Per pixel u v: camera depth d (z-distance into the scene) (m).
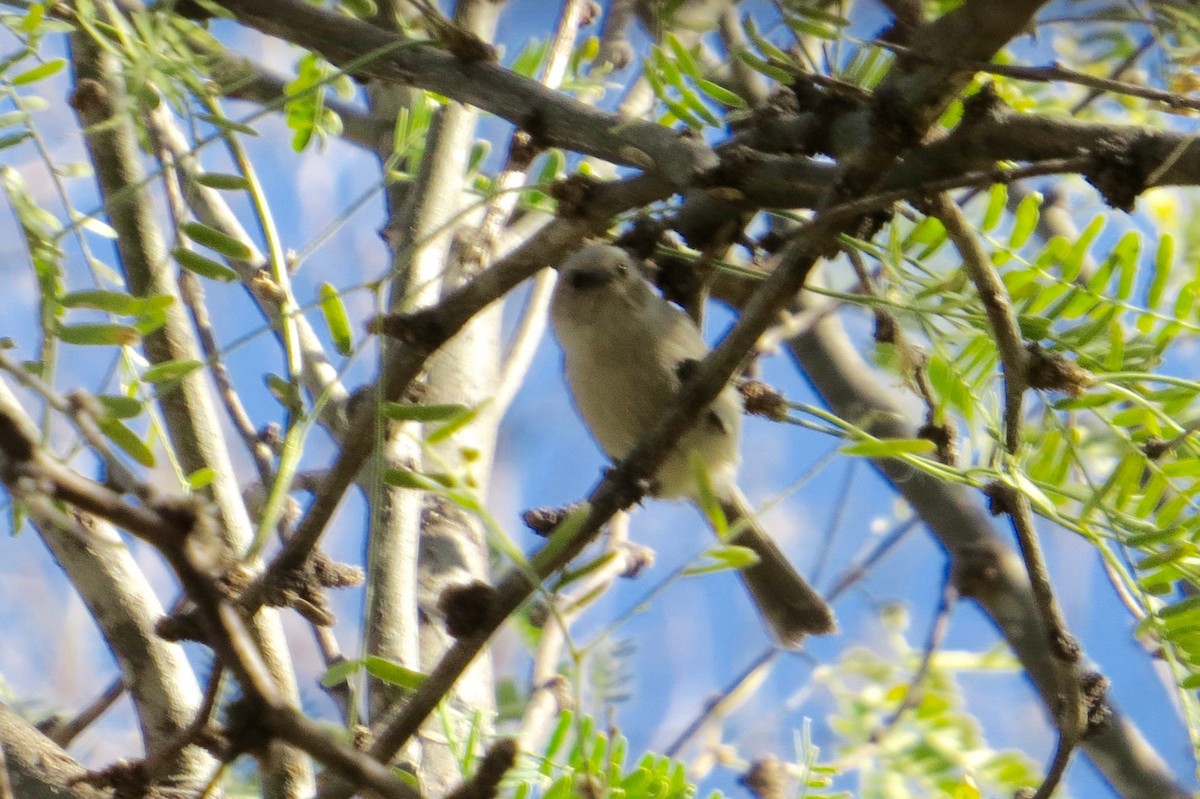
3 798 3.76
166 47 5.18
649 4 6.35
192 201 6.43
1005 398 5.11
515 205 7.37
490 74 5.14
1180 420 5.52
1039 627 7.99
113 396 4.13
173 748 4.02
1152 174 4.24
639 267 7.07
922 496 8.45
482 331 7.32
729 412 6.93
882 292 5.59
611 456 7.56
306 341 6.68
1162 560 4.74
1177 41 5.66
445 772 5.73
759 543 8.01
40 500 2.66
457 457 6.22
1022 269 5.43
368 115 7.93
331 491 4.53
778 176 4.76
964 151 4.53
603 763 4.88
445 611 4.15
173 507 2.80
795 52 5.98
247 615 4.56
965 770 7.88
